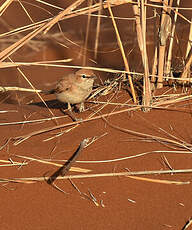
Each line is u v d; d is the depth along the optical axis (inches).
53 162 276.4
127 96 366.3
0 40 649.6
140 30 313.3
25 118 367.9
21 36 676.7
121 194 244.8
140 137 297.7
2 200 245.0
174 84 363.6
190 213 228.1
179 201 236.8
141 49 315.6
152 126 311.3
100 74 565.6
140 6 304.8
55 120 351.9
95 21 778.8
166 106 336.2
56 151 290.2
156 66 362.3
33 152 291.6
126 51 621.0
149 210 232.4
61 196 246.1
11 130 336.5
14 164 276.4
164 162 268.5
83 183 255.3
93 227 223.3
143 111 334.0
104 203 239.0
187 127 305.4
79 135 310.7
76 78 358.9
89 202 240.4
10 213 235.1
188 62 346.6
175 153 277.0
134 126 313.6
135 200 239.9
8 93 500.4
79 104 384.5
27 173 267.3
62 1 856.3
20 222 228.8
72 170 266.7
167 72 375.9
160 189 246.8
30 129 335.6
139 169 263.3
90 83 360.8
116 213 231.8
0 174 267.9
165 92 356.2
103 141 296.7
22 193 250.1
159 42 342.3
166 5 322.7
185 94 348.2
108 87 395.9
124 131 307.9
